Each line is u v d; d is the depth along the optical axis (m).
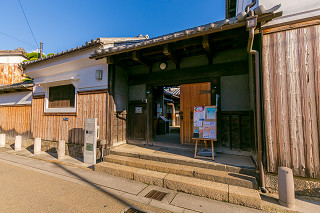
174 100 13.85
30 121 7.82
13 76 14.71
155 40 3.78
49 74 7.03
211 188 2.95
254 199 2.63
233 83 4.48
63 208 2.65
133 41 5.82
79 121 6.02
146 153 4.48
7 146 8.05
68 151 6.14
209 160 3.79
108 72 5.47
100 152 5.37
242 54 4.41
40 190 3.31
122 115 5.90
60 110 6.58
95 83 5.73
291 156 2.98
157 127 8.23
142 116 5.90
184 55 4.93
